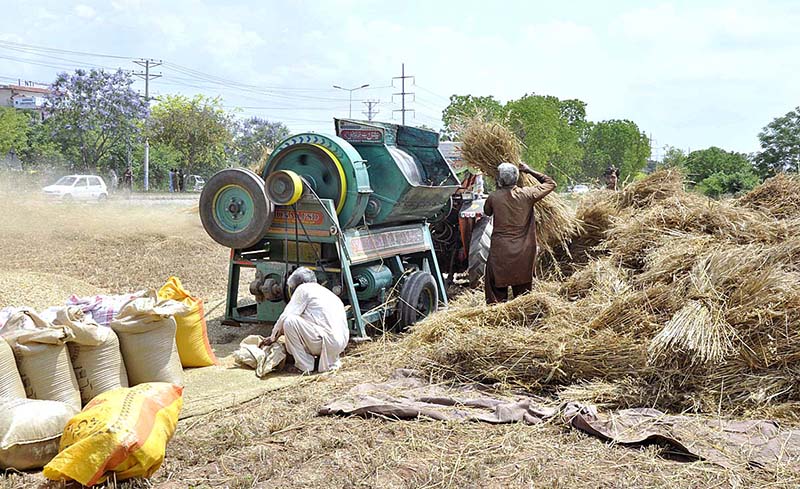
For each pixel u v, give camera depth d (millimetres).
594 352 5332
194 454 4141
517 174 7289
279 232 7020
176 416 4031
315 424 4688
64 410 4047
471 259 8836
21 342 4332
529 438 4453
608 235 8375
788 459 4086
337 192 6836
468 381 5566
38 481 3729
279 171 6688
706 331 5090
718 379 5020
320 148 6883
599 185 10227
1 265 11250
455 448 4312
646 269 6926
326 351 5984
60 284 8805
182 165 49094
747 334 5133
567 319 5938
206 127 49312
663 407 4938
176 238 14648
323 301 6074
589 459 4152
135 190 41469
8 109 43312
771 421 4613
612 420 4602
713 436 4402
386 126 7934
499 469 4016
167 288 6035
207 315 8078
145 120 45188
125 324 5059
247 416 4820
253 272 11734
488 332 5836
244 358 5965
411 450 4281
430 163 8414
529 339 5629
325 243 6965
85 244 13867
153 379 5176
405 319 7305
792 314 5160
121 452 3533
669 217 7820
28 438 3826
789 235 7031
